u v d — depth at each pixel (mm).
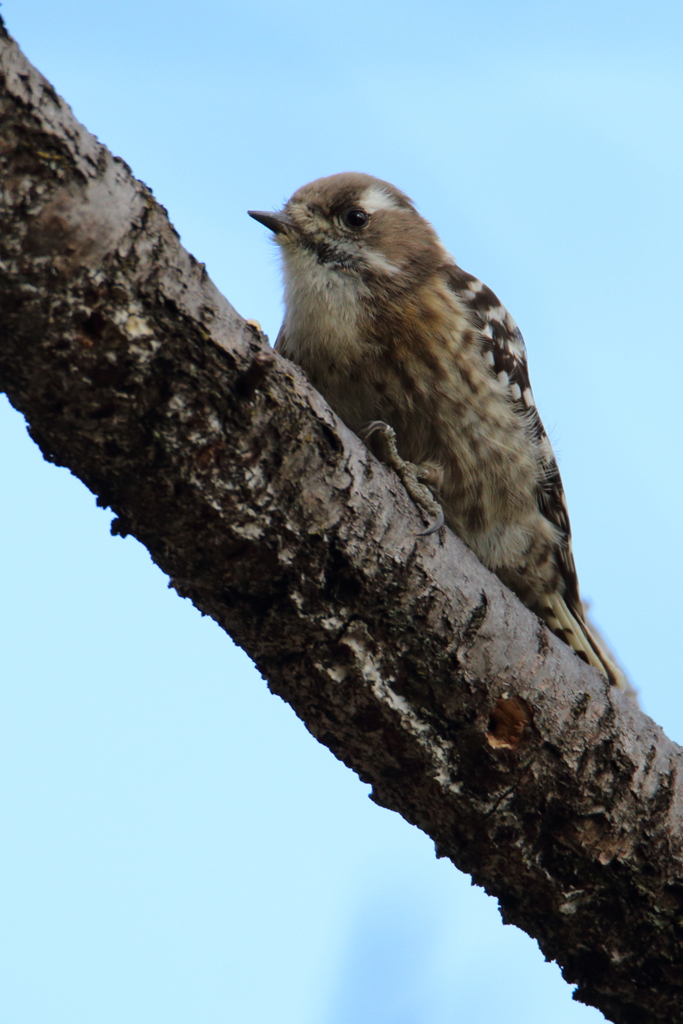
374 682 6129
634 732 7004
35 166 4590
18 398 5070
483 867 6840
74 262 4723
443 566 6234
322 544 5766
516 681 6496
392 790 6645
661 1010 7133
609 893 6867
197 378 5125
